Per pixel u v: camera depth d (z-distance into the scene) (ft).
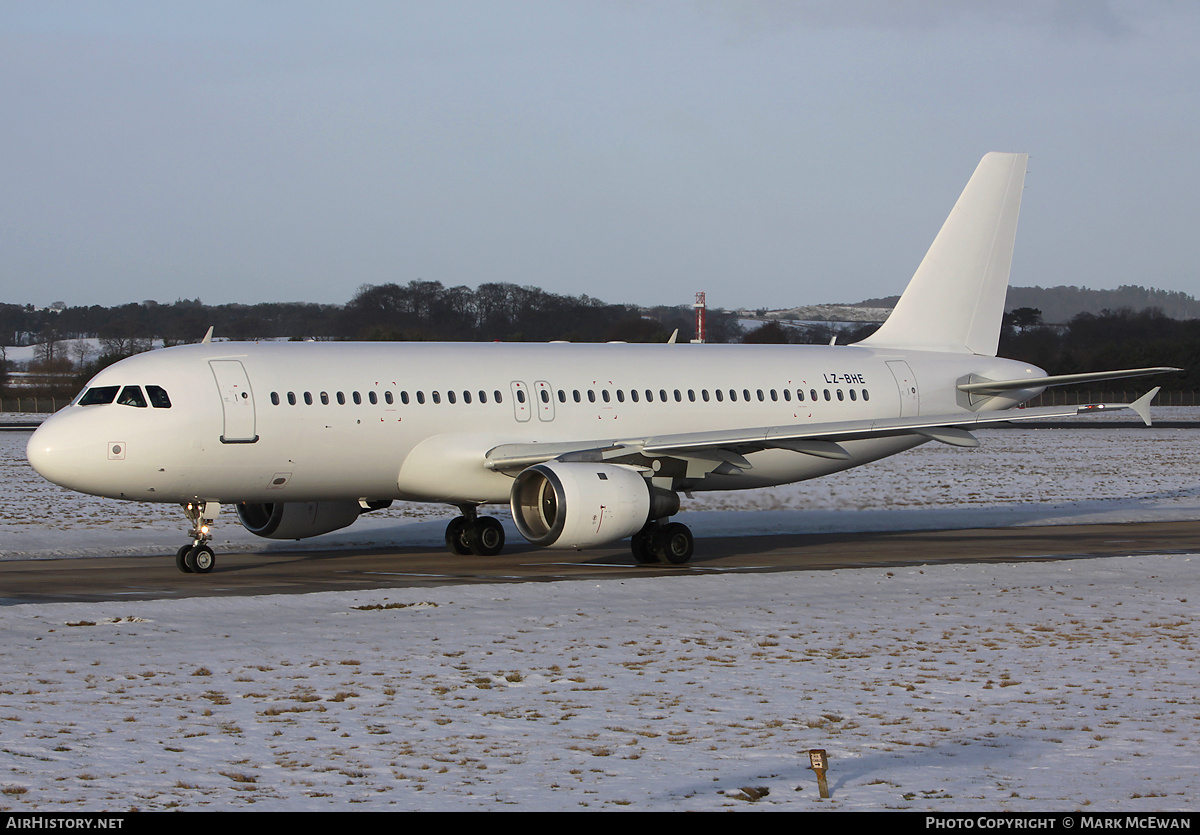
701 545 193.67
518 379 178.91
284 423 160.04
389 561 172.04
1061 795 61.36
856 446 209.87
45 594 133.28
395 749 69.21
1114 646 101.65
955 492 289.94
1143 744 71.41
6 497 262.47
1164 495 287.89
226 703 79.66
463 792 61.26
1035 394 222.69
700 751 69.10
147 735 71.36
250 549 187.52
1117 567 153.79
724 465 178.09
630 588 134.92
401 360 173.06
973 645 101.71
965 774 65.00
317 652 96.89
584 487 155.43
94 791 60.70
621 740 71.41
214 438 156.15
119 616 113.09
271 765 65.82
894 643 102.47
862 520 233.96
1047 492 292.20
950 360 218.59
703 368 196.85
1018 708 79.92
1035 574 147.84
